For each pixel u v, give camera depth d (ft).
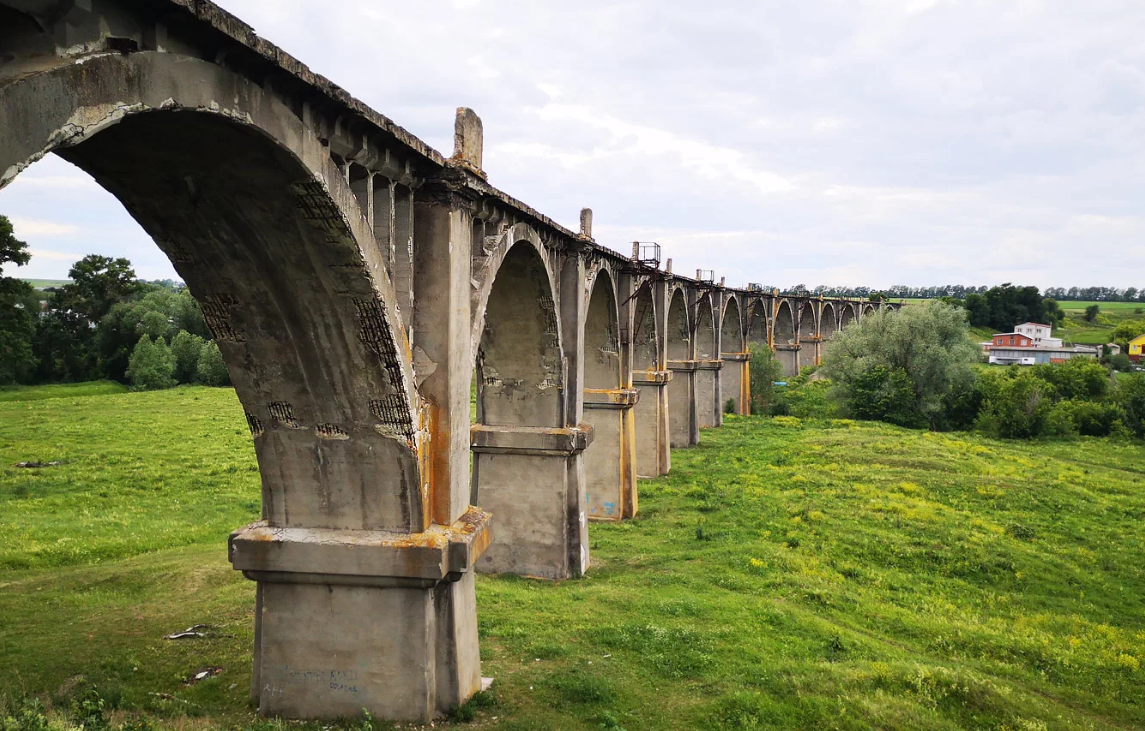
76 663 44.55
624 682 46.93
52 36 18.42
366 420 37.35
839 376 184.65
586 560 72.33
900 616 63.10
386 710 38.81
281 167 28.04
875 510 94.22
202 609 53.67
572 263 68.54
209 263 33.17
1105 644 60.75
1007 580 74.02
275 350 35.96
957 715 45.88
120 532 77.92
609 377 91.30
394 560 37.45
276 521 39.78
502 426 69.26
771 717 43.04
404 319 38.45
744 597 63.82
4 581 61.87
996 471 119.65
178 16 21.75
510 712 41.63
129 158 27.30
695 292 133.39
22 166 17.07
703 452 130.72
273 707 39.29
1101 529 93.09
